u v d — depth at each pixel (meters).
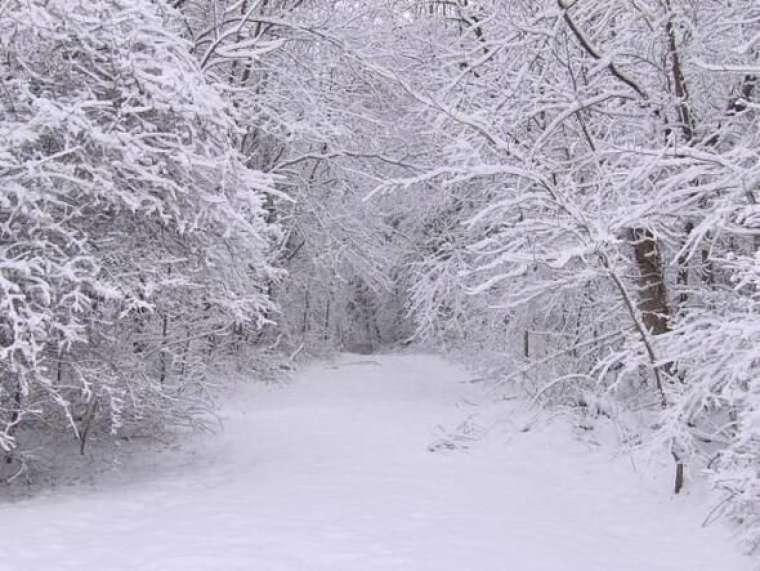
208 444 12.13
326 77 18.73
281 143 19.88
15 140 7.94
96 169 8.62
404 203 19.17
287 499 8.30
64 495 8.92
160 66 9.04
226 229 9.88
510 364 15.52
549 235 10.33
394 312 29.62
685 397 8.29
